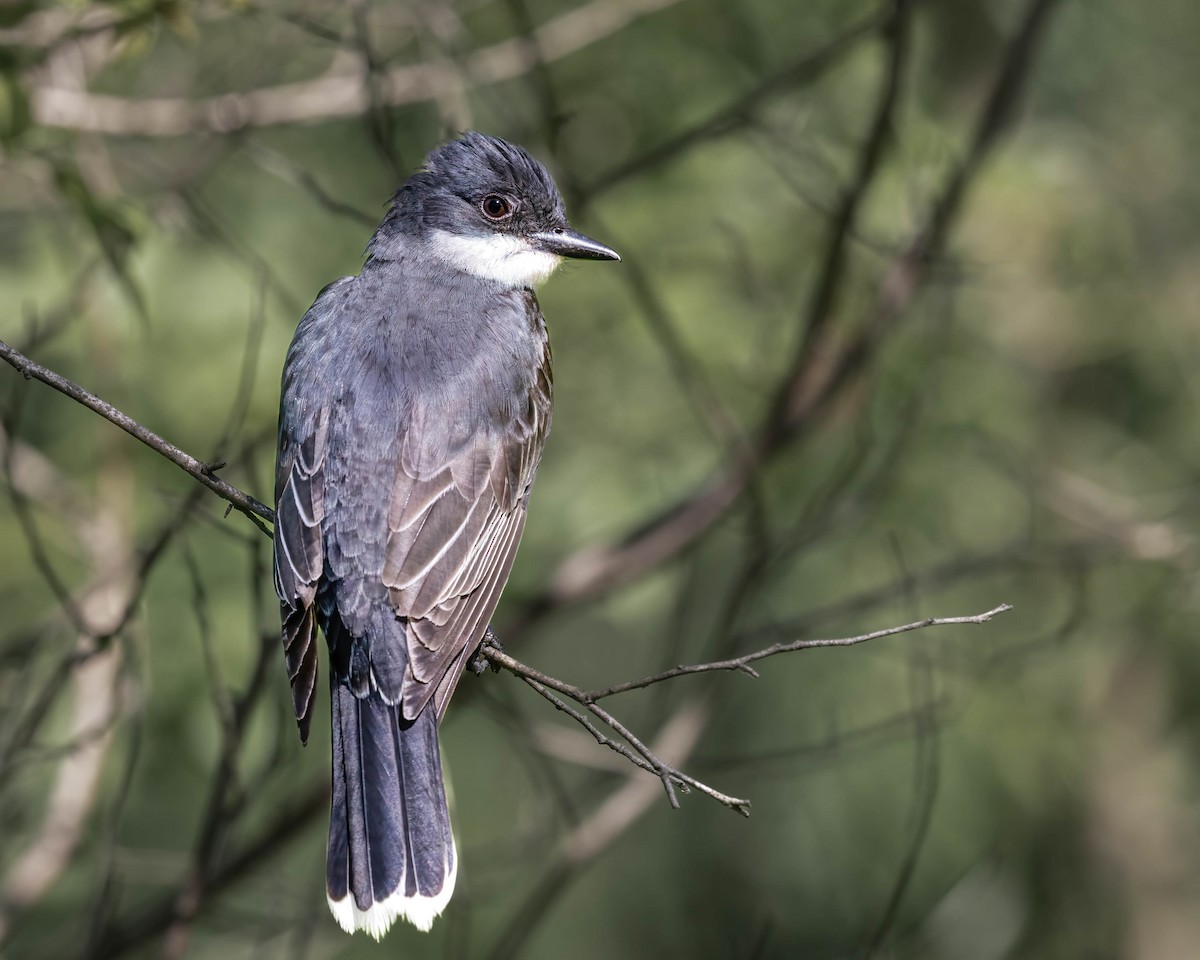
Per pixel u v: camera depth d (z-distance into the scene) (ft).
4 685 35.45
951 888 38.50
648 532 38.86
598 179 39.63
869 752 46.62
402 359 27.04
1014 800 47.93
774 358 43.55
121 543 36.96
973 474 45.80
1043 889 55.31
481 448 26.84
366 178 44.60
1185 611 49.57
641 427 43.37
